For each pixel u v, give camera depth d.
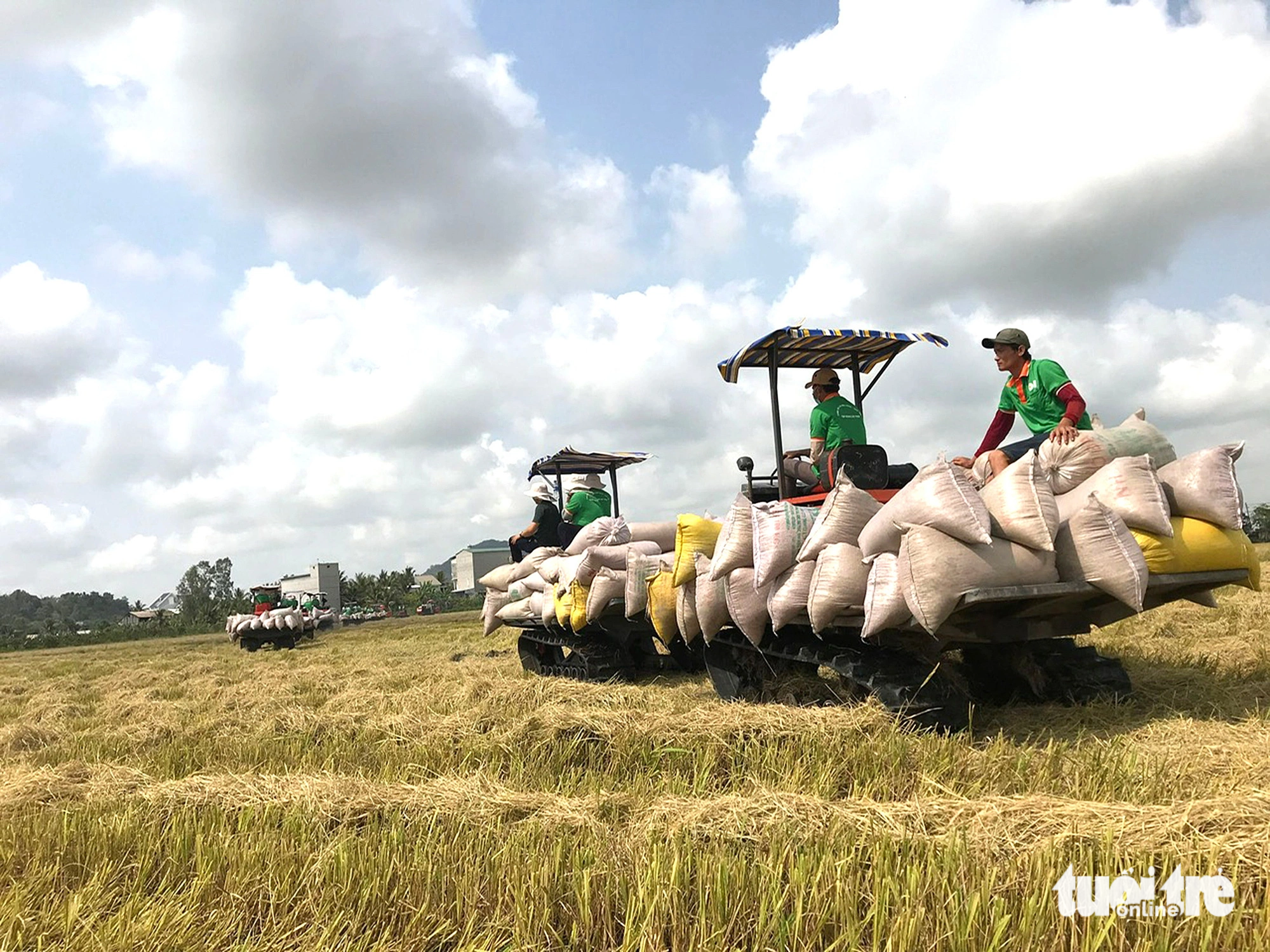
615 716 5.19
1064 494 4.96
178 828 3.67
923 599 4.47
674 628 7.12
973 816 3.11
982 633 5.01
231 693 10.95
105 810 4.25
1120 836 2.81
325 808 3.86
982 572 4.44
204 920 2.94
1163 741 4.42
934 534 4.51
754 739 4.56
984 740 4.80
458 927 2.78
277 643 25.67
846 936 2.39
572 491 10.52
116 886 3.28
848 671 5.19
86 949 2.71
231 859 3.30
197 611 74.81
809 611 5.22
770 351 6.70
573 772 4.60
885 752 4.23
